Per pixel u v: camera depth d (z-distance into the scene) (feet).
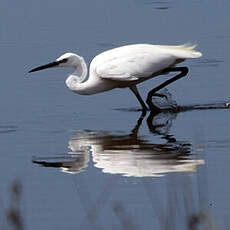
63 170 39.83
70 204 34.94
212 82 58.70
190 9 83.66
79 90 53.06
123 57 52.21
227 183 36.63
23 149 44.04
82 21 79.82
